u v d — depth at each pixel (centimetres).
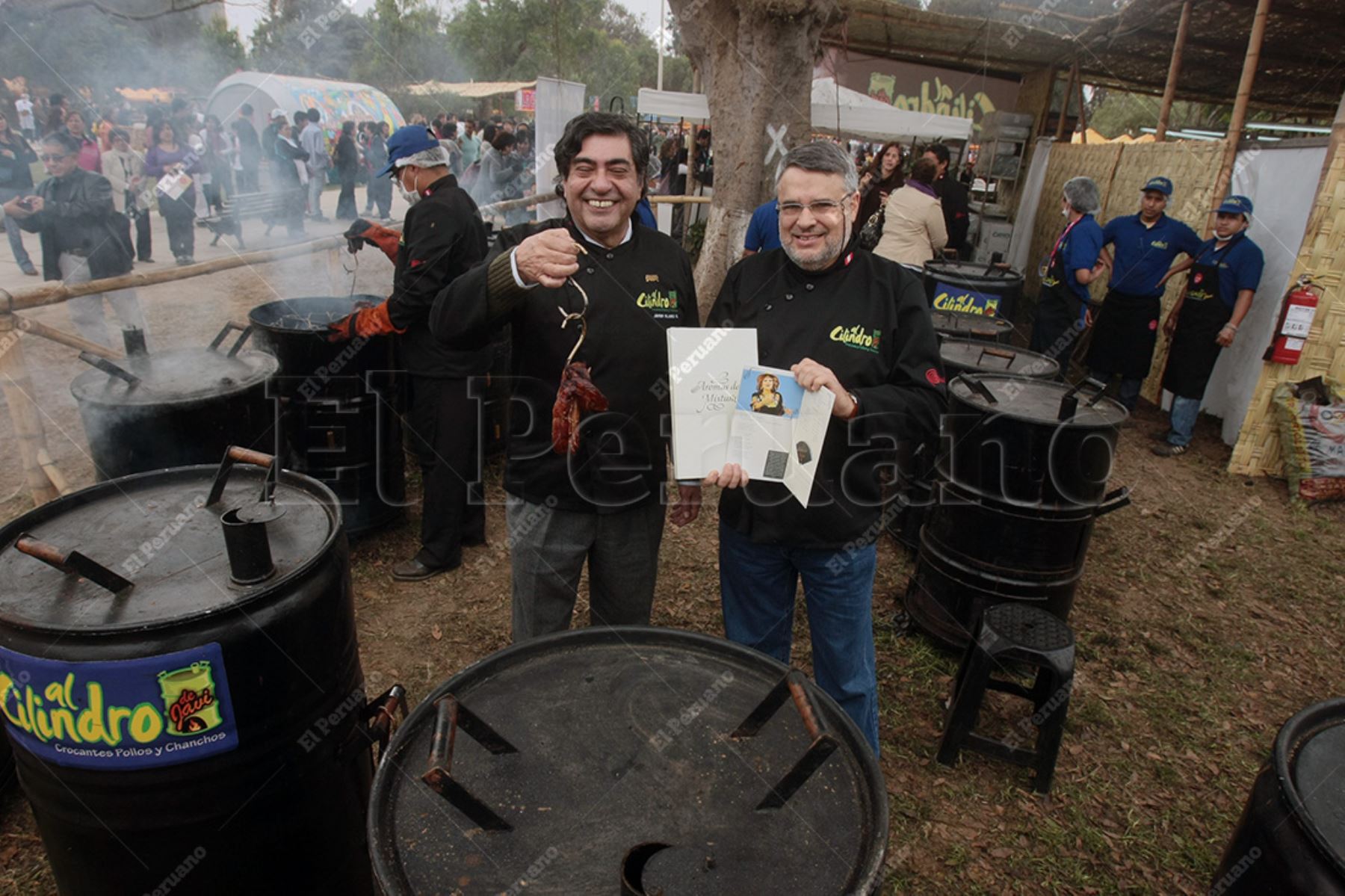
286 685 159
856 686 225
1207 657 344
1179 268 570
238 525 152
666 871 113
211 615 144
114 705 142
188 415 272
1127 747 288
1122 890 231
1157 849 245
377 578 369
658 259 210
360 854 196
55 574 160
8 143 998
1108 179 851
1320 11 701
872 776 129
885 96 1349
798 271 203
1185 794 268
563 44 3133
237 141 1309
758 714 137
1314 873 138
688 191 1186
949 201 810
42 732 146
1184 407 566
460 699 147
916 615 338
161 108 1188
